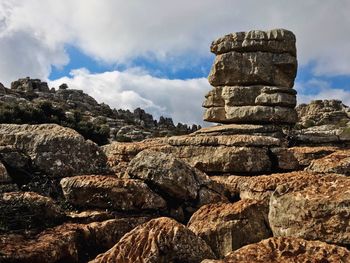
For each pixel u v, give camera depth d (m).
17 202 9.59
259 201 10.08
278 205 8.72
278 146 15.94
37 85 96.50
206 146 15.99
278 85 20.19
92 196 10.59
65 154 12.46
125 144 17.33
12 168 11.98
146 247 7.46
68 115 59.94
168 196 11.43
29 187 11.60
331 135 19.33
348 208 7.88
